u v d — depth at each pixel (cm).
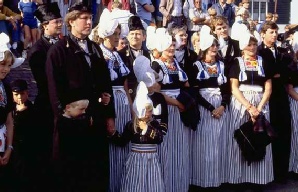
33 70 532
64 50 500
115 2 1044
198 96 653
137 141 561
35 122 536
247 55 668
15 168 524
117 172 580
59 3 1094
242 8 1195
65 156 498
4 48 482
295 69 728
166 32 619
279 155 714
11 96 509
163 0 1092
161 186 568
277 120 710
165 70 613
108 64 570
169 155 618
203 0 1109
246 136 655
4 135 501
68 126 497
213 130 651
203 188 656
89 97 505
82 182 507
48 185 513
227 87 667
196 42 675
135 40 607
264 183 671
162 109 584
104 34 568
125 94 583
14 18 955
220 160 665
